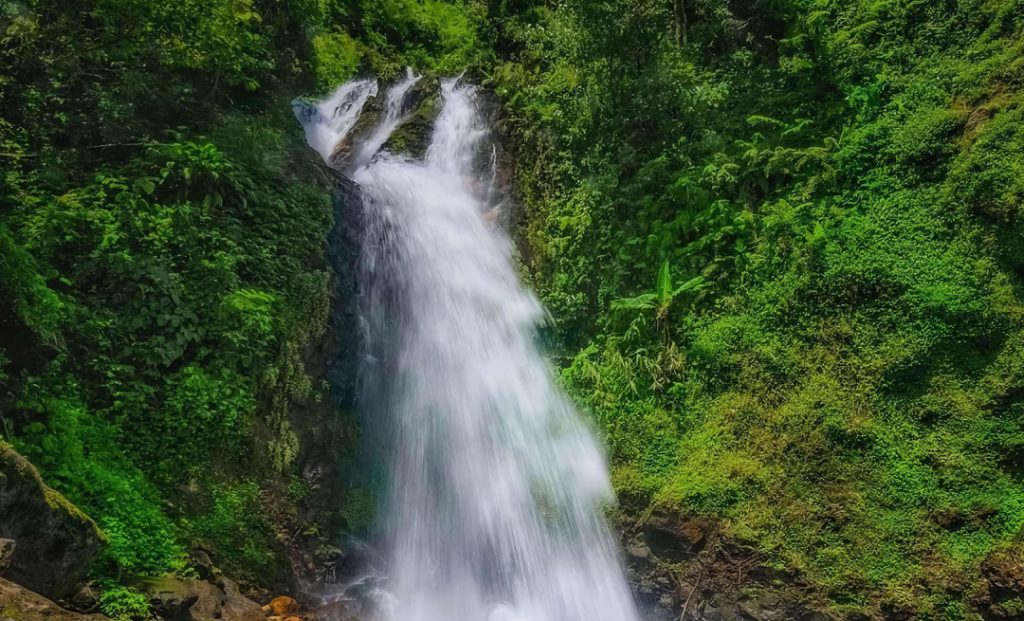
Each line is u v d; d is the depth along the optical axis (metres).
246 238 8.45
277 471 7.61
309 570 7.54
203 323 7.49
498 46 17.50
